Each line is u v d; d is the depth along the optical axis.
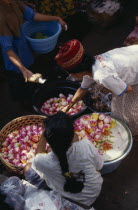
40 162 2.15
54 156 2.10
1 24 2.93
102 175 2.99
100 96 3.36
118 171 3.01
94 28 4.71
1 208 2.12
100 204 2.79
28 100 3.75
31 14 3.39
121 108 2.88
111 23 4.64
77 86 3.50
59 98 3.53
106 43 4.50
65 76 3.94
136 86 2.68
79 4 4.86
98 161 2.23
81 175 2.22
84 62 2.20
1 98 3.87
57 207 2.26
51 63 4.14
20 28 3.16
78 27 4.73
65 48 2.15
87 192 2.34
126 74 2.42
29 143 3.00
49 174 2.23
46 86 3.48
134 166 3.04
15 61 3.03
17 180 2.33
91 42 4.54
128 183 2.91
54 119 1.94
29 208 2.22
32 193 2.33
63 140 1.92
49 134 1.92
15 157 2.90
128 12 4.97
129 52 2.45
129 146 2.71
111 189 2.88
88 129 2.89
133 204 2.77
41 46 3.52
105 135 2.89
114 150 2.78
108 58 2.35
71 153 2.07
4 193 2.16
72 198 2.35
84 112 3.37
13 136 3.06
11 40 3.05
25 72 3.01
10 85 3.59
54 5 4.53
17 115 3.64
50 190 2.39
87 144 2.13
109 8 4.54
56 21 3.63
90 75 2.34
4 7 2.92
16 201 2.12
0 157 2.77
